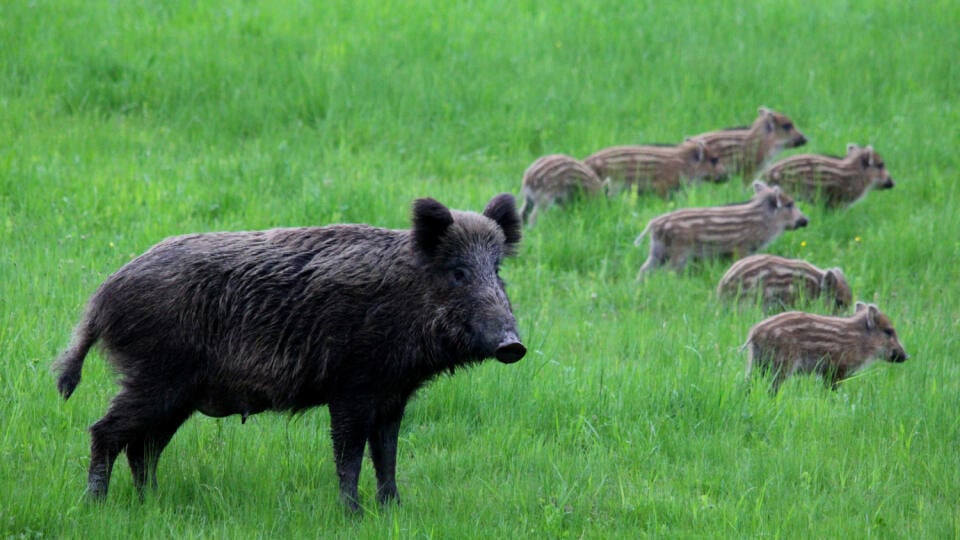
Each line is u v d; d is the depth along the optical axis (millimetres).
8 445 15938
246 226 26188
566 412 18719
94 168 29375
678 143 34969
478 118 36656
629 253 27625
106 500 14562
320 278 14617
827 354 21109
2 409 17047
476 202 29141
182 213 26672
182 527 14328
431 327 14547
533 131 35969
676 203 31031
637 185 31781
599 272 27031
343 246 14922
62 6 41406
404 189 29672
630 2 46438
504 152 34719
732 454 17453
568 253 27406
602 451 17250
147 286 14422
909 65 41000
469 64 39844
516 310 23891
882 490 16297
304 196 27625
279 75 37625
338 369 14656
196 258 14633
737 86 39500
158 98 35938
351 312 14547
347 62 38875
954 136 35875
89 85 35844
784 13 45469
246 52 38875
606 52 41844
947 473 16734
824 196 31000
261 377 14734
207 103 35688
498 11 45062
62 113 34531
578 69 40250
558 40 42469
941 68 40969
